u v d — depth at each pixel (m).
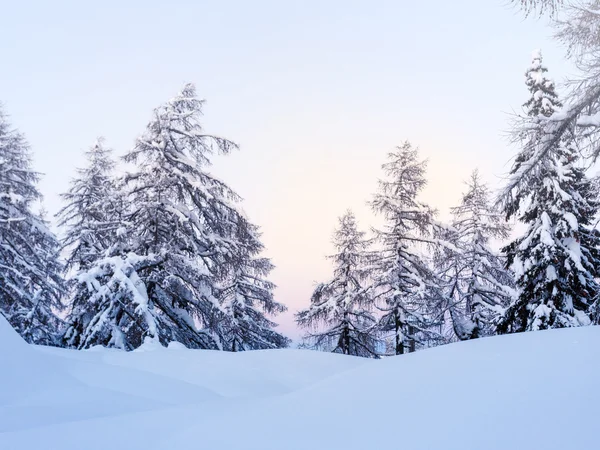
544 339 4.59
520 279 13.53
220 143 16.84
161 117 16.56
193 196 16.53
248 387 7.17
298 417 3.33
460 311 21.39
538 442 2.11
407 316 20.16
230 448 2.79
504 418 2.49
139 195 16.53
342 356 10.17
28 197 21.80
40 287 21.03
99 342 13.84
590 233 13.09
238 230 17.22
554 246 12.56
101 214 20.98
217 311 16.31
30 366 6.10
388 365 4.80
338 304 23.28
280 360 9.18
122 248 15.70
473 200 21.03
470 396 3.02
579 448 1.98
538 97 13.98
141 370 7.44
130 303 14.51
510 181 10.26
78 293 14.02
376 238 20.92
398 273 20.23
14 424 4.33
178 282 15.68
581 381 2.89
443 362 4.34
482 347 4.78
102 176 21.94
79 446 3.08
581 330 4.84
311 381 8.02
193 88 17.53
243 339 23.31
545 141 9.66
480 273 20.36
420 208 20.45
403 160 21.39
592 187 9.82
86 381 6.31
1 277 18.73
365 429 2.77
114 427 3.58
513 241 14.35
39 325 19.34
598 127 8.77
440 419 2.67
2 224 19.22
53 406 5.08
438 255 20.73
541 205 13.77
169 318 16.22
